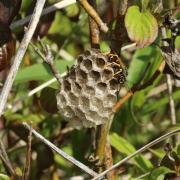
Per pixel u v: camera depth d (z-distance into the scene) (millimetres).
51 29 705
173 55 530
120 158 667
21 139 691
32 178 679
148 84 563
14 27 608
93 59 522
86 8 534
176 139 629
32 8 631
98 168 565
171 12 533
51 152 673
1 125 678
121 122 687
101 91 524
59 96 528
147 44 511
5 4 559
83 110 526
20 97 682
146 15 514
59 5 598
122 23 526
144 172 605
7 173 567
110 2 689
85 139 687
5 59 564
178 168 539
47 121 695
